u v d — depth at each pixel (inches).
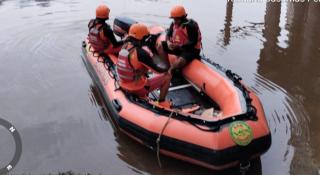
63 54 322.7
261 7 431.2
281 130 216.7
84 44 308.5
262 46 331.3
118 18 300.2
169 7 436.8
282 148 203.0
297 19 389.7
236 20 391.9
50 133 218.2
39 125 225.6
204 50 322.3
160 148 191.0
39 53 323.0
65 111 240.1
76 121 229.6
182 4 446.9
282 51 321.4
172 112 191.6
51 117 233.6
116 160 197.2
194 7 434.0
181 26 250.4
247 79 275.0
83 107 244.5
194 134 181.2
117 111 209.6
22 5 450.3
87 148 206.2
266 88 262.7
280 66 295.0
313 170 187.6
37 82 275.3
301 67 292.5
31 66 299.9
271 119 226.7
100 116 234.5
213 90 223.0
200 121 183.8
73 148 206.1
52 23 390.0
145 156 199.8
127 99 212.5
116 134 217.3
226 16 403.9
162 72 206.8
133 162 195.8
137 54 202.5
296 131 216.1
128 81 212.1
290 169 189.0
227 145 176.1
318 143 206.5
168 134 186.4
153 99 229.9
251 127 182.2
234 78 220.7
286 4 434.3
